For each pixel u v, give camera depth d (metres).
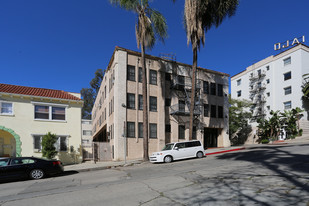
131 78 19.92
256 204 4.93
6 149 16.48
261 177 7.46
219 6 18.28
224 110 26.08
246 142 37.09
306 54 33.38
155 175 9.51
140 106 19.98
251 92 41.50
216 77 26.12
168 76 22.30
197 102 22.81
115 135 18.31
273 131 32.25
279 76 36.03
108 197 6.25
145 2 16.11
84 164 16.14
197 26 18.09
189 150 15.52
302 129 29.72
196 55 19.02
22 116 15.98
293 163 9.73
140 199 5.89
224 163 11.66
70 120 17.62
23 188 8.39
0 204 6.17
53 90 19.06
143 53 16.89
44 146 15.06
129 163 15.27
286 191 5.71
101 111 29.16
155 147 20.03
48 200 6.27
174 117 21.75
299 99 32.50
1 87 16.33
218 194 5.86
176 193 6.25
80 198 6.29
